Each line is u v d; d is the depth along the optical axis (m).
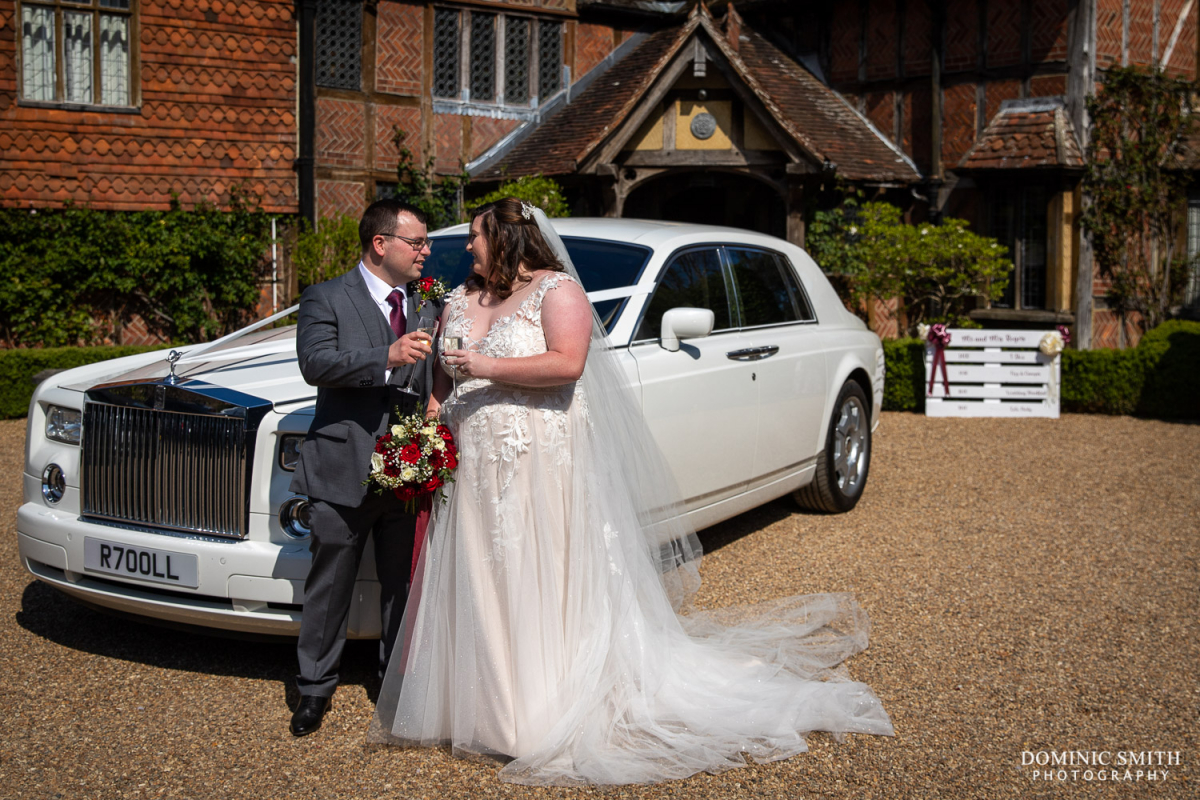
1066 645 4.41
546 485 3.32
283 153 12.44
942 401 10.95
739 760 3.32
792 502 6.82
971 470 8.07
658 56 13.70
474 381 3.35
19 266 10.97
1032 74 12.66
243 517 3.58
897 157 13.75
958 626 4.61
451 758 3.33
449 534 3.35
